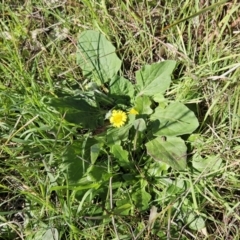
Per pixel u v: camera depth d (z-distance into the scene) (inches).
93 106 14.1
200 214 12.6
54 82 14.7
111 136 13.3
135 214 13.0
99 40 14.6
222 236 12.6
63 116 13.0
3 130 14.1
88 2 14.5
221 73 13.9
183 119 13.3
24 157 13.5
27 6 15.7
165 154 13.1
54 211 12.7
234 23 14.0
